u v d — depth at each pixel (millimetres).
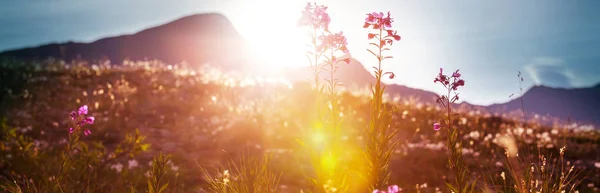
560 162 11500
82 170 7867
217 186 5145
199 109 17672
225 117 16656
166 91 20359
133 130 14148
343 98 19047
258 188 4758
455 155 4309
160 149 12109
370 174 4406
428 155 11203
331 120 4277
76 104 16922
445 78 4223
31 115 15656
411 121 16141
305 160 10133
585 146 13797
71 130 5988
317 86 4320
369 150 4438
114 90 20125
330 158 4160
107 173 8852
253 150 11727
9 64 24250
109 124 14328
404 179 9555
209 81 23188
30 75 21453
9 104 16953
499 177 7527
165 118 15969
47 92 18938
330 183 3893
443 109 17453
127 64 27031
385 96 19438
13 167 8695
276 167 9688
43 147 11484
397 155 11430
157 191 4680
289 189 8219
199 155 11461
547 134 14211
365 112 17750
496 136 14430
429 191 8602
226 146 12641
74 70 23484
